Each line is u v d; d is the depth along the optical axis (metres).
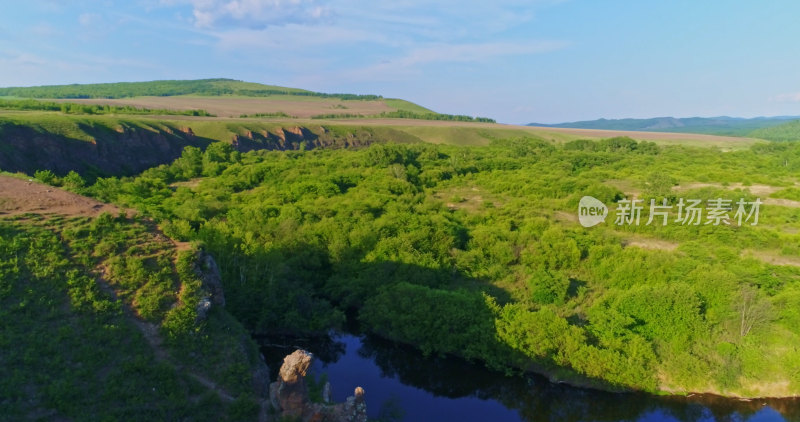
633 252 49.91
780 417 31.62
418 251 48.09
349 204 63.41
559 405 33.16
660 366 33.56
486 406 33.47
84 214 34.28
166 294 28.75
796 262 51.31
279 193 72.56
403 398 33.81
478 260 49.25
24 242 29.31
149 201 61.03
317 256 47.59
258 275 41.12
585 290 43.59
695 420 31.72
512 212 68.00
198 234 42.72
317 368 36.62
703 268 44.22
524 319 35.16
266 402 24.69
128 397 23.17
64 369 23.44
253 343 30.41
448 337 36.03
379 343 39.19
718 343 35.16
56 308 26.19
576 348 33.53
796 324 36.81
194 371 25.78
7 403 21.16
